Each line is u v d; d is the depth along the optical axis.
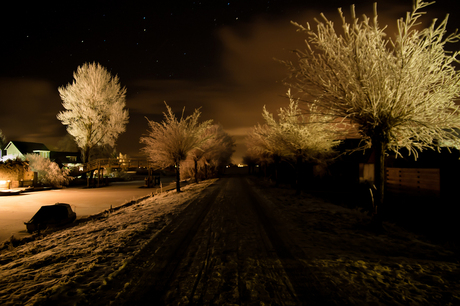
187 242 6.54
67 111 40.19
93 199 22.69
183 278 4.41
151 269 4.79
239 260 5.24
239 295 3.81
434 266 4.70
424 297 3.62
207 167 41.12
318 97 7.00
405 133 6.65
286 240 6.64
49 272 4.71
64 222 11.20
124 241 6.62
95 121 40.88
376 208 7.23
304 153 15.31
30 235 10.30
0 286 4.16
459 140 6.07
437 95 6.00
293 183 26.69
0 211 16.53
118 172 53.00
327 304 3.52
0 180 29.66
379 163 7.09
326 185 21.31
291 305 3.51
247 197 16.25
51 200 21.98
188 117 20.44
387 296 3.67
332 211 10.73
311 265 4.89
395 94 6.14
